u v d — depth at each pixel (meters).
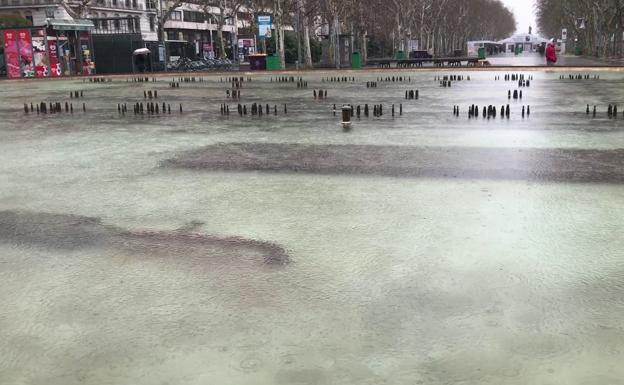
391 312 4.11
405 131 12.84
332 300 4.32
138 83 34.31
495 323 3.92
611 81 28.23
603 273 4.70
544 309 4.11
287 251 5.36
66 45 42.47
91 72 44.56
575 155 9.66
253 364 3.49
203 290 4.55
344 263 5.03
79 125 14.77
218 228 6.09
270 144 11.37
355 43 65.25
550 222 6.03
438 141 11.38
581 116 14.94
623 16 57.53
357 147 10.84
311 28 71.50
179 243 5.64
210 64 54.25
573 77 31.12
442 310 4.12
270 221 6.30
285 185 7.93
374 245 5.46
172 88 29.34
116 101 22.19
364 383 3.28
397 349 3.63
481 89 24.59
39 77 40.03
